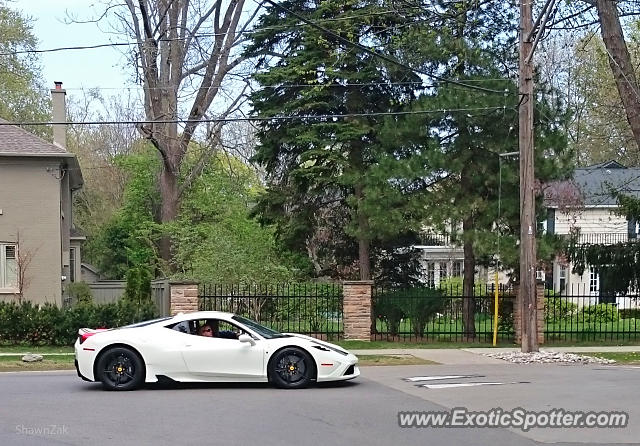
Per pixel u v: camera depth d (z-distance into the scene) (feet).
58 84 104.99
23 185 92.17
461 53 76.48
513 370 56.03
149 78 112.37
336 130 88.17
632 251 82.07
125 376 43.86
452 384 47.01
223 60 117.91
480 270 140.36
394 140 77.25
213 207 130.72
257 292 88.58
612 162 139.85
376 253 100.83
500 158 72.49
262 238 110.22
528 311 66.08
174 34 115.14
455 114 73.97
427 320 80.38
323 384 47.19
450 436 30.99
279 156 94.53
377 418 34.71
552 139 74.64
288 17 91.91
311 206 94.63
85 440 29.71
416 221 74.02
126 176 174.40
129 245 149.89
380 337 79.77
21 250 91.30
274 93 93.25
